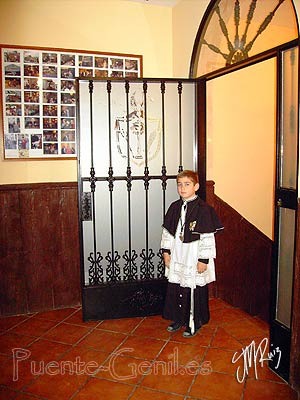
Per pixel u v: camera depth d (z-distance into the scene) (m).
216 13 2.84
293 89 2.06
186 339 2.68
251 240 3.50
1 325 2.94
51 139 3.13
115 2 3.23
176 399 2.02
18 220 3.08
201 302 2.72
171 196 3.15
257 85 3.55
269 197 3.81
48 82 3.08
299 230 2.02
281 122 2.15
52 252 3.20
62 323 2.97
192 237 2.63
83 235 2.99
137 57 3.33
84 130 2.93
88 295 2.96
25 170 3.09
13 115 3.02
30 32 3.00
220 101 3.39
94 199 2.99
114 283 3.00
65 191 3.18
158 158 3.10
